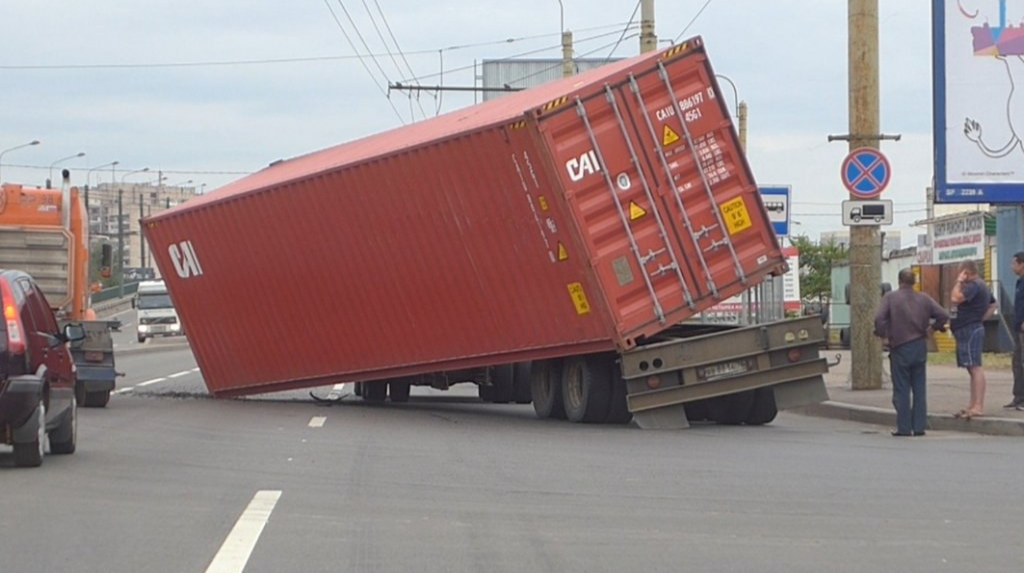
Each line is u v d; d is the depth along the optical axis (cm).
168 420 1877
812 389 1734
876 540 923
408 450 1453
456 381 2203
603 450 1459
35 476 1213
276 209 2130
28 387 1223
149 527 943
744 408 1806
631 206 1689
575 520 992
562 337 1747
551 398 1900
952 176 2211
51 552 854
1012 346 1847
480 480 1203
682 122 1720
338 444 1516
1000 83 2206
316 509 1027
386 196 1925
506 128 1692
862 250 2227
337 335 2102
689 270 1712
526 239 1738
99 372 2112
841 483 1196
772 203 2700
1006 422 1656
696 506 1062
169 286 2392
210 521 969
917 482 1204
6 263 2108
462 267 1847
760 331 1709
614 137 1684
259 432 1677
